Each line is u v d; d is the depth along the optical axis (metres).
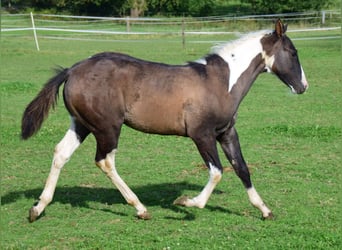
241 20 38.09
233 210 7.50
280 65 7.09
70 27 39.75
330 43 28.45
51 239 6.58
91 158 10.19
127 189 7.10
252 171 9.25
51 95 6.89
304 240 6.44
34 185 8.64
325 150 10.51
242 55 7.00
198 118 6.78
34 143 11.11
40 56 25.45
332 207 7.55
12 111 14.16
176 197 8.04
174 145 11.00
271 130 11.95
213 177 6.95
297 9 41.69
